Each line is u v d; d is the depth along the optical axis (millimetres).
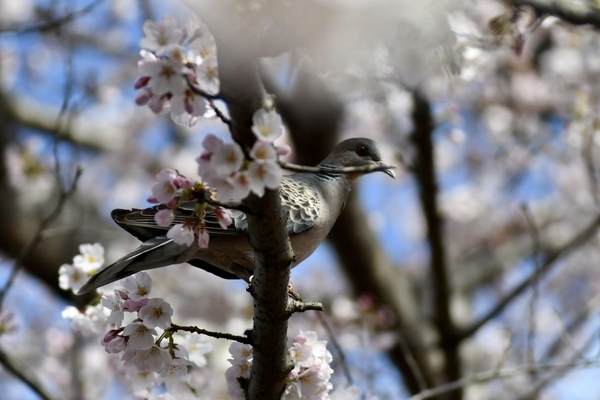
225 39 3967
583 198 17141
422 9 4891
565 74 14953
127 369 6602
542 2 6684
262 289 5008
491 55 11523
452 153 18547
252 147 4168
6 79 16672
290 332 12547
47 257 13516
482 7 8062
